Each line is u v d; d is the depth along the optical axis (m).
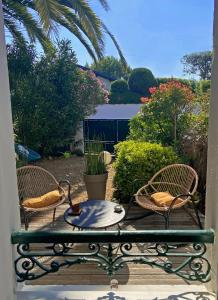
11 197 1.60
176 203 3.19
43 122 7.66
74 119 8.31
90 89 8.64
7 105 1.55
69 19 6.11
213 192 1.58
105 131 9.74
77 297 1.68
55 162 8.28
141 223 3.58
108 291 1.74
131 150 4.52
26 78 7.31
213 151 1.57
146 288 1.78
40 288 1.76
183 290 1.73
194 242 1.63
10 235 1.58
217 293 1.47
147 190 4.02
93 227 2.52
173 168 3.78
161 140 5.51
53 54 7.79
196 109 5.47
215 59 1.51
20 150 5.81
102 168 4.39
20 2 5.51
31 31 5.93
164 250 1.89
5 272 1.47
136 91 14.77
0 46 1.47
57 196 3.40
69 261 1.76
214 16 1.52
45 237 1.66
